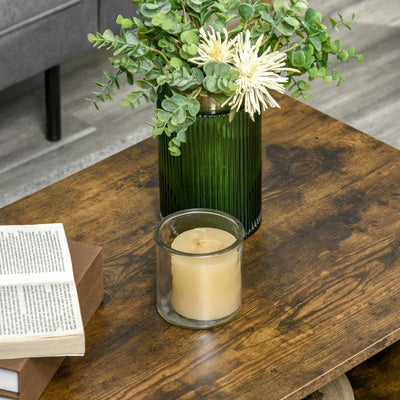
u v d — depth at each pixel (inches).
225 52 53.7
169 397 49.4
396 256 59.5
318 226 62.4
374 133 114.3
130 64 54.6
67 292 51.2
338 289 56.9
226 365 51.4
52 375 50.6
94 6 108.1
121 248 60.6
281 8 56.1
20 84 123.4
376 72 127.3
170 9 54.9
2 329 48.3
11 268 52.5
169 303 54.4
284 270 58.6
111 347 52.8
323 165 68.3
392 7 144.4
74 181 66.6
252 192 60.5
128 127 114.5
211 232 55.1
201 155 57.8
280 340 53.1
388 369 65.0
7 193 102.6
